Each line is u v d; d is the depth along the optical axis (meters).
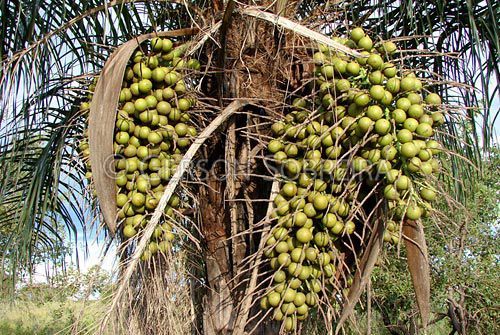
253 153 2.83
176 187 2.65
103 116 2.41
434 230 5.63
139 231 2.44
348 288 2.51
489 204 6.77
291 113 2.59
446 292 6.68
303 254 2.28
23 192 3.85
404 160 2.12
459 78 3.53
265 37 2.84
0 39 3.22
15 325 8.13
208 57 2.90
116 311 2.43
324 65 2.34
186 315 2.86
